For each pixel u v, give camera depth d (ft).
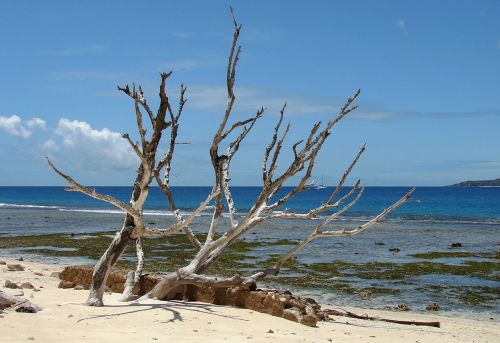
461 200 328.29
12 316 28.07
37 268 60.95
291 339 27.35
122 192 580.30
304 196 424.05
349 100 34.58
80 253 82.89
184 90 38.50
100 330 26.18
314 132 34.24
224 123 35.06
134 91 29.78
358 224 148.05
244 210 223.71
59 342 23.39
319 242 101.55
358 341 29.48
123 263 72.69
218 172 37.37
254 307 34.71
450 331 38.19
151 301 35.91
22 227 133.49
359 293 55.31
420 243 101.14
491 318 45.14
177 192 571.28
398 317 43.57
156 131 31.86
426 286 59.31
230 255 82.12
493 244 99.96
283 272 67.26
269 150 40.57
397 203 37.91
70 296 38.06
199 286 36.27
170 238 106.22
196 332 27.17
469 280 63.05
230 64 34.30
